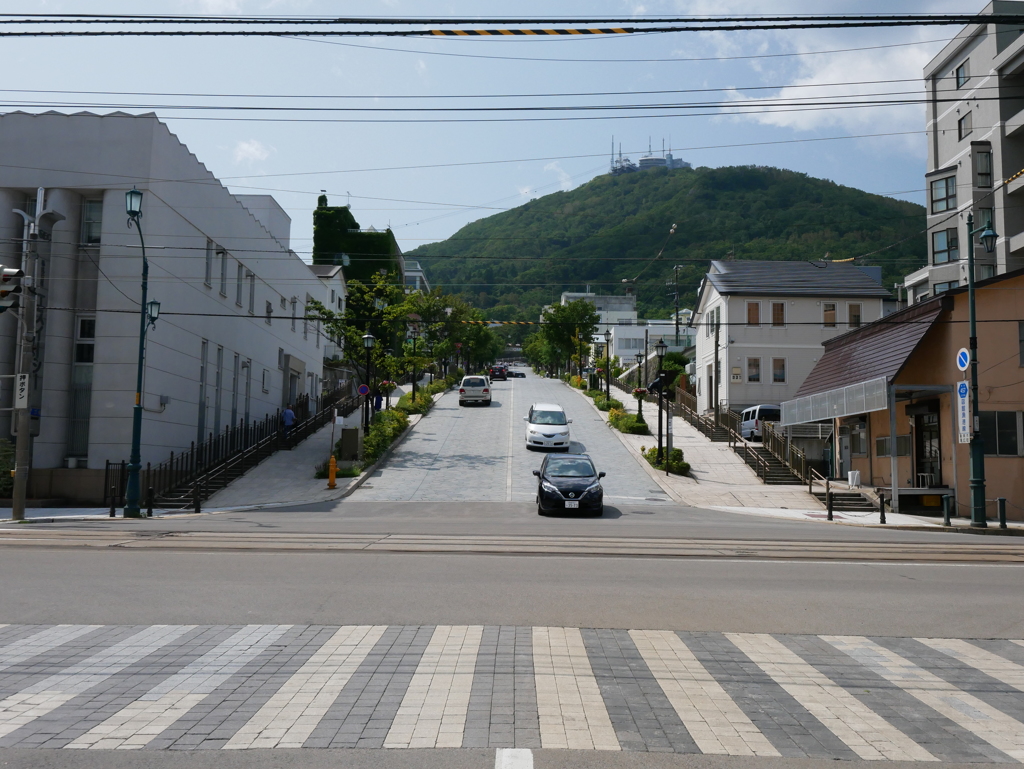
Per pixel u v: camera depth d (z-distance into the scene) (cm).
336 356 6384
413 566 1141
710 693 604
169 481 2683
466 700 571
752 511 2495
